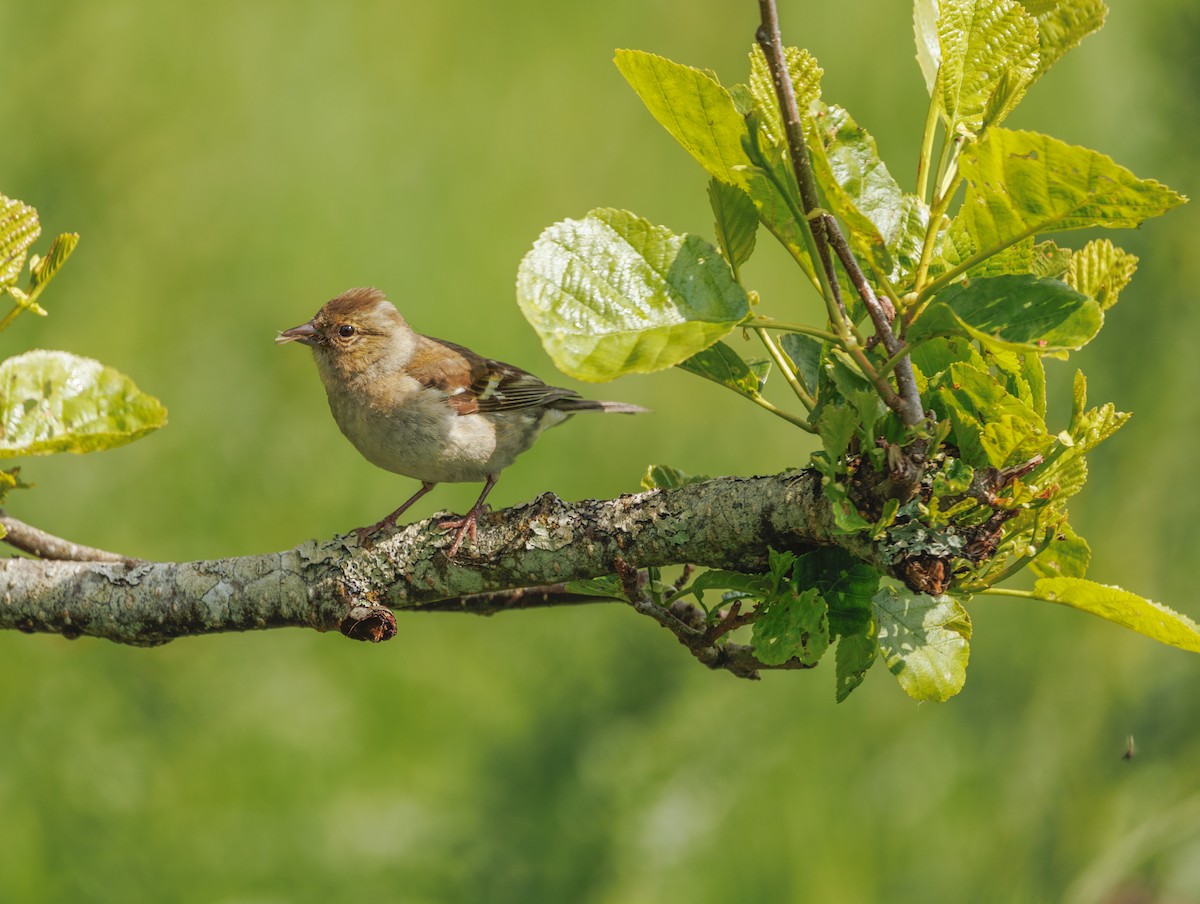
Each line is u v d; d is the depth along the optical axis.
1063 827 12.06
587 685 12.84
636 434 13.48
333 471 13.88
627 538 5.80
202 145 14.87
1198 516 13.02
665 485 6.25
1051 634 12.75
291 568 6.32
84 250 14.35
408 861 12.68
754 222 5.37
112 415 5.00
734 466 13.48
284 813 13.04
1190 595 12.88
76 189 14.55
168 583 6.39
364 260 14.20
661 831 12.09
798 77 5.17
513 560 6.00
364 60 15.10
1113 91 14.05
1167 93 13.83
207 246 14.46
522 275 4.76
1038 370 5.24
